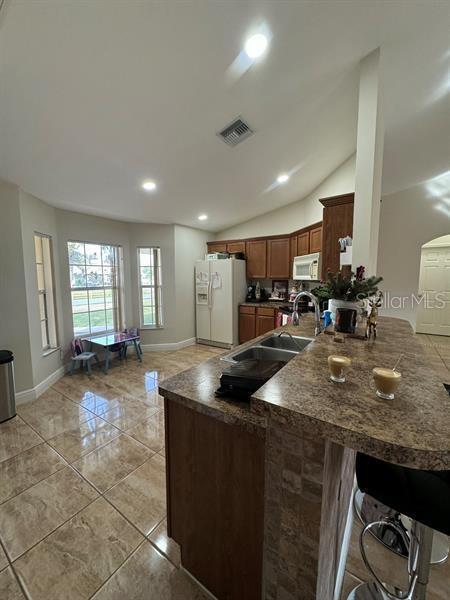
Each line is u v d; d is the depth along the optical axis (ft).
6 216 8.87
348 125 8.16
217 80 5.98
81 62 5.06
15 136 6.68
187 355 15.06
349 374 2.84
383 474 3.14
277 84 6.34
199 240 17.57
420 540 3.24
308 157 9.93
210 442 3.54
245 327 16.05
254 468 3.16
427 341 17.93
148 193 11.21
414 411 2.09
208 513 3.69
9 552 4.44
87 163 8.38
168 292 15.89
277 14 4.65
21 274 9.25
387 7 4.70
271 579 3.02
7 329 9.05
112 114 6.53
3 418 8.23
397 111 8.02
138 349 14.02
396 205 15.84
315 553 2.64
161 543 4.58
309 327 7.32
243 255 16.57
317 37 5.22
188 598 3.81
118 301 14.92
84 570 4.17
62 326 12.11
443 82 6.86
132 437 7.52
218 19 4.62
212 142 8.32
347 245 7.07
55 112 6.16
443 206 14.70
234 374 3.60
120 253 14.71
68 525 4.91
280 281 16.47
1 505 5.34
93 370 12.73
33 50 4.67
